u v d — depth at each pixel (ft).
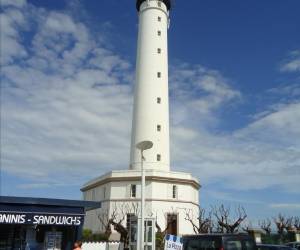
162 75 185.47
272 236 159.94
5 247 74.74
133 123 180.24
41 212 73.31
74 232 77.15
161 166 168.66
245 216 154.61
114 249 111.45
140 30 196.34
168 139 178.09
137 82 185.68
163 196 155.53
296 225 199.93
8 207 71.15
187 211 157.79
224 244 56.44
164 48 192.24
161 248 119.24
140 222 73.26
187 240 61.82
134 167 170.60
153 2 197.67
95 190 179.93
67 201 75.77
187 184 161.99
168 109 184.65
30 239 76.33
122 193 157.89
